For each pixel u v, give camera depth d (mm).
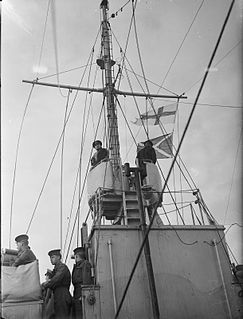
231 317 10258
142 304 10148
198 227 11391
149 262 10219
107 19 16531
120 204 12562
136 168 11305
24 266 9930
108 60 15664
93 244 10969
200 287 10586
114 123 14328
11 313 9438
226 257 11055
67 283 9727
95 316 9789
